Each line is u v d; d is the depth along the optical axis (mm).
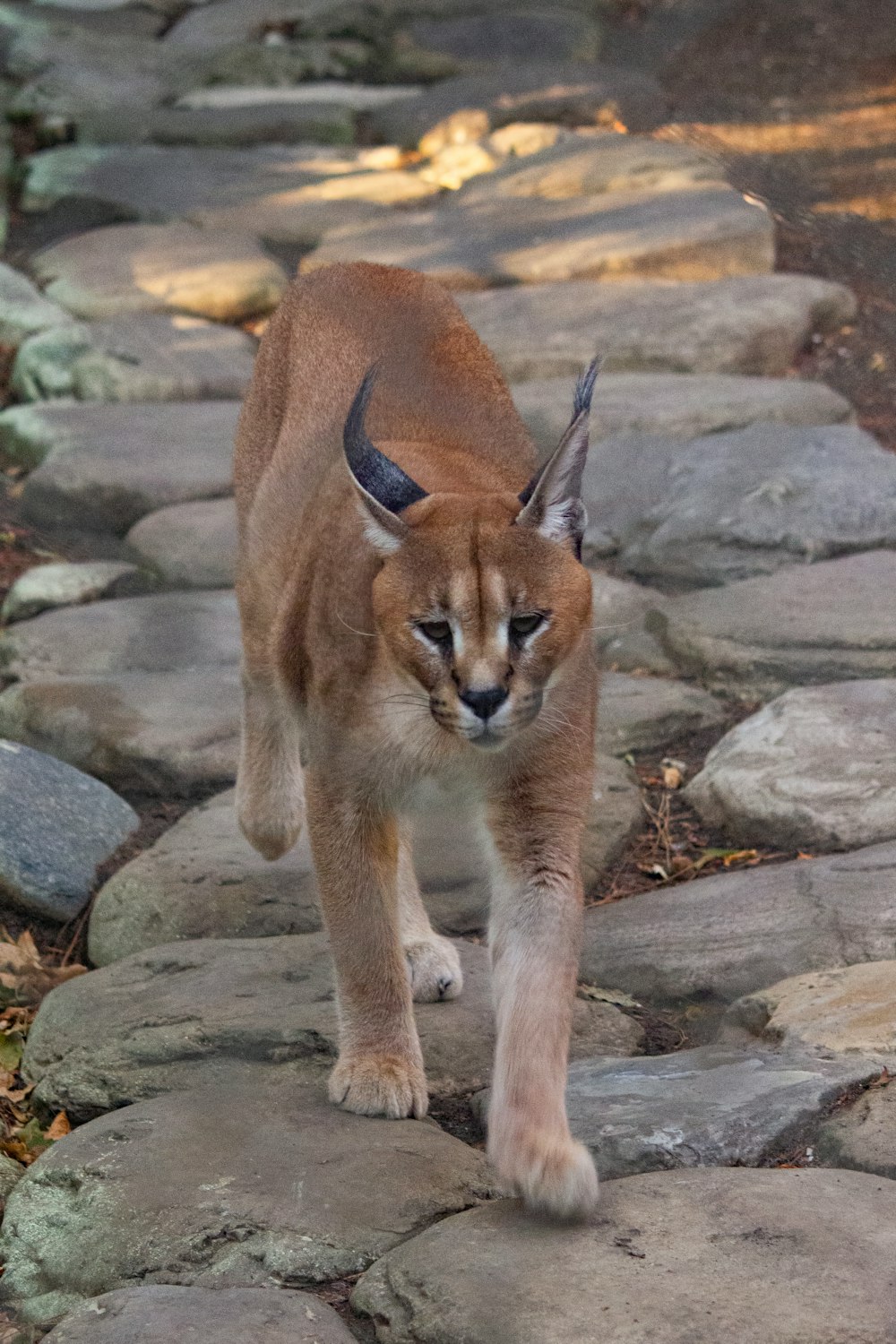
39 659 10875
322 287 8398
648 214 15516
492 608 5953
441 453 7020
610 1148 6121
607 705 10023
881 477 12008
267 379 8586
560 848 6418
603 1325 5055
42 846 8922
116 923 8391
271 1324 5309
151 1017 7273
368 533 6145
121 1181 6125
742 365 14281
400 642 6125
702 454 12617
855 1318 5031
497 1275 5352
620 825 8930
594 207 15484
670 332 14250
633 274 15250
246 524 8422
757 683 10234
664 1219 5609
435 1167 6129
